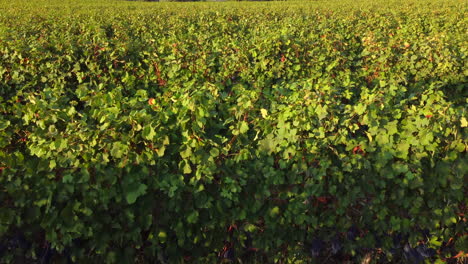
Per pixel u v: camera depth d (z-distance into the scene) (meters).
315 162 3.22
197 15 14.68
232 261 3.44
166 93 4.33
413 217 3.17
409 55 6.82
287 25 10.50
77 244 3.12
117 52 6.38
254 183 3.25
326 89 3.87
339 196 3.16
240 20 13.39
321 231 3.30
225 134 3.68
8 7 20.66
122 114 3.62
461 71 6.31
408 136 3.19
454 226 3.29
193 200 3.18
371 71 6.60
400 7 16.88
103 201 2.97
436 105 3.33
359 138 3.27
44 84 6.05
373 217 3.25
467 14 14.10
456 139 3.13
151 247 3.18
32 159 3.33
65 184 2.95
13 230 3.03
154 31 10.44
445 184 3.07
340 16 13.85
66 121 3.57
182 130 3.28
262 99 4.20
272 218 3.21
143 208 3.10
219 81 5.83
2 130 3.64
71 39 7.05
